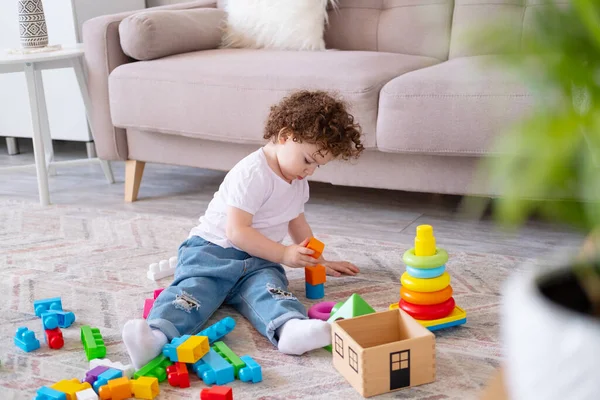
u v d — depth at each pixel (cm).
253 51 238
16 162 305
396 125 187
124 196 252
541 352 34
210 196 249
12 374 129
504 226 31
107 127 242
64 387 117
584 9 27
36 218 226
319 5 243
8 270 181
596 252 36
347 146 153
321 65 205
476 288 159
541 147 28
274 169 155
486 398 47
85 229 213
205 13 253
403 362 117
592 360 32
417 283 137
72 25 292
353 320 125
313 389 120
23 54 241
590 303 36
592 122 27
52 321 140
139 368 126
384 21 244
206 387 122
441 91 180
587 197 29
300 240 170
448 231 203
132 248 195
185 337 128
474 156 187
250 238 150
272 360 131
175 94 220
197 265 150
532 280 37
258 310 143
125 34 232
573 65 28
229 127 213
